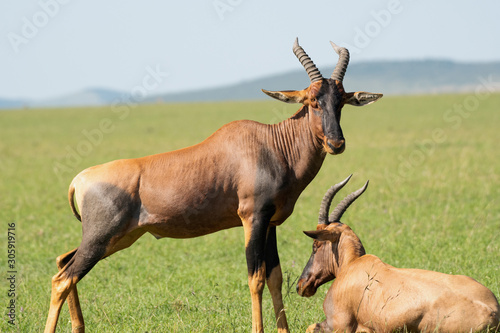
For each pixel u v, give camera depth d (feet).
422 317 36.40
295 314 48.08
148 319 48.32
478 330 35.09
